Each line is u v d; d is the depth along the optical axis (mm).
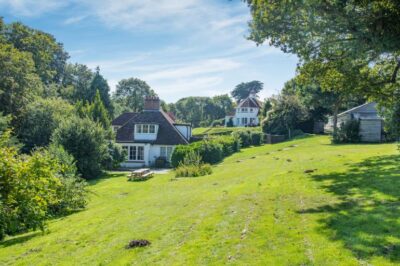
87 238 10555
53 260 8906
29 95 43156
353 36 13250
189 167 26531
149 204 15016
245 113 98688
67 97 72188
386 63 18875
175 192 18016
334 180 14695
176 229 10078
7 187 9227
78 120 31562
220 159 35812
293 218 9727
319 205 10898
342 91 19703
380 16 12281
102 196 20625
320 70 18188
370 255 6777
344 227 8484
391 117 20297
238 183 17578
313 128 55938
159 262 7688
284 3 12656
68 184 17297
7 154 9461
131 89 99375
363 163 18812
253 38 15344
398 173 14641
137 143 42844
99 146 31828
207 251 7949
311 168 18922
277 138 50812
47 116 39875
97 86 72812
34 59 62250
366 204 10414
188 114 115312
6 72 40312
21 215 9562
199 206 12875
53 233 12094
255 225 9406
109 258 8375
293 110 53500
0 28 54250
